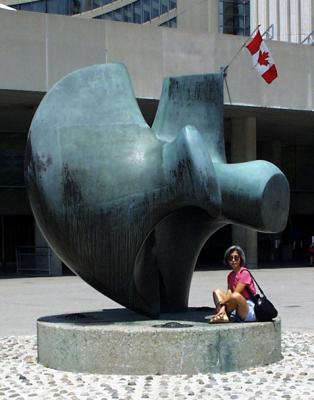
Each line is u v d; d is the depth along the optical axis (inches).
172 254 361.7
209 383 294.4
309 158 1657.2
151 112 1135.6
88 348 317.7
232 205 343.3
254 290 346.9
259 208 339.0
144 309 348.2
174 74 1041.5
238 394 275.4
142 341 311.1
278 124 1304.1
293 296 695.7
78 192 330.3
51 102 343.3
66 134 335.6
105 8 1952.5
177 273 369.1
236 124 1197.7
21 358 359.6
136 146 333.7
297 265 1259.2
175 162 323.0
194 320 349.7
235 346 320.5
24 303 644.7
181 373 310.8
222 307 340.8
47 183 334.3
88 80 344.5
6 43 943.0
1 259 1370.6
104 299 670.5
